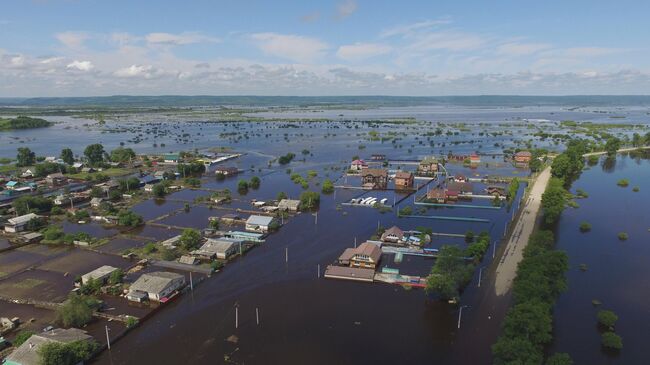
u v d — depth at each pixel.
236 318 62.53
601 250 86.44
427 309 64.56
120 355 54.28
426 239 91.00
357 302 66.88
